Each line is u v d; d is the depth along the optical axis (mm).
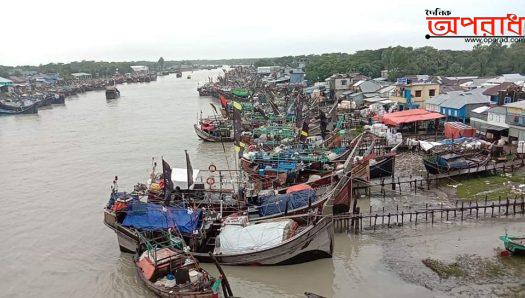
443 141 59031
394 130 68438
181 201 40375
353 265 33188
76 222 44438
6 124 112312
